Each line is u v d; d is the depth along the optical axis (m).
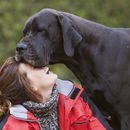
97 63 7.20
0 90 7.00
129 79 7.19
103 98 7.26
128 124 7.24
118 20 18.05
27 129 6.76
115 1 18.27
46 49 6.98
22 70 6.92
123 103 7.22
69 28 7.04
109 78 7.18
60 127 6.97
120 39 7.27
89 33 7.20
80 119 6.99
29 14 16.69
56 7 17.00
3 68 7.01
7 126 6.78
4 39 16.14
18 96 6.93
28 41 6.94
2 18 16.38
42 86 6.90
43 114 6.94
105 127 7.46
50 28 7.02
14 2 16.88
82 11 17.05
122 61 7.20
